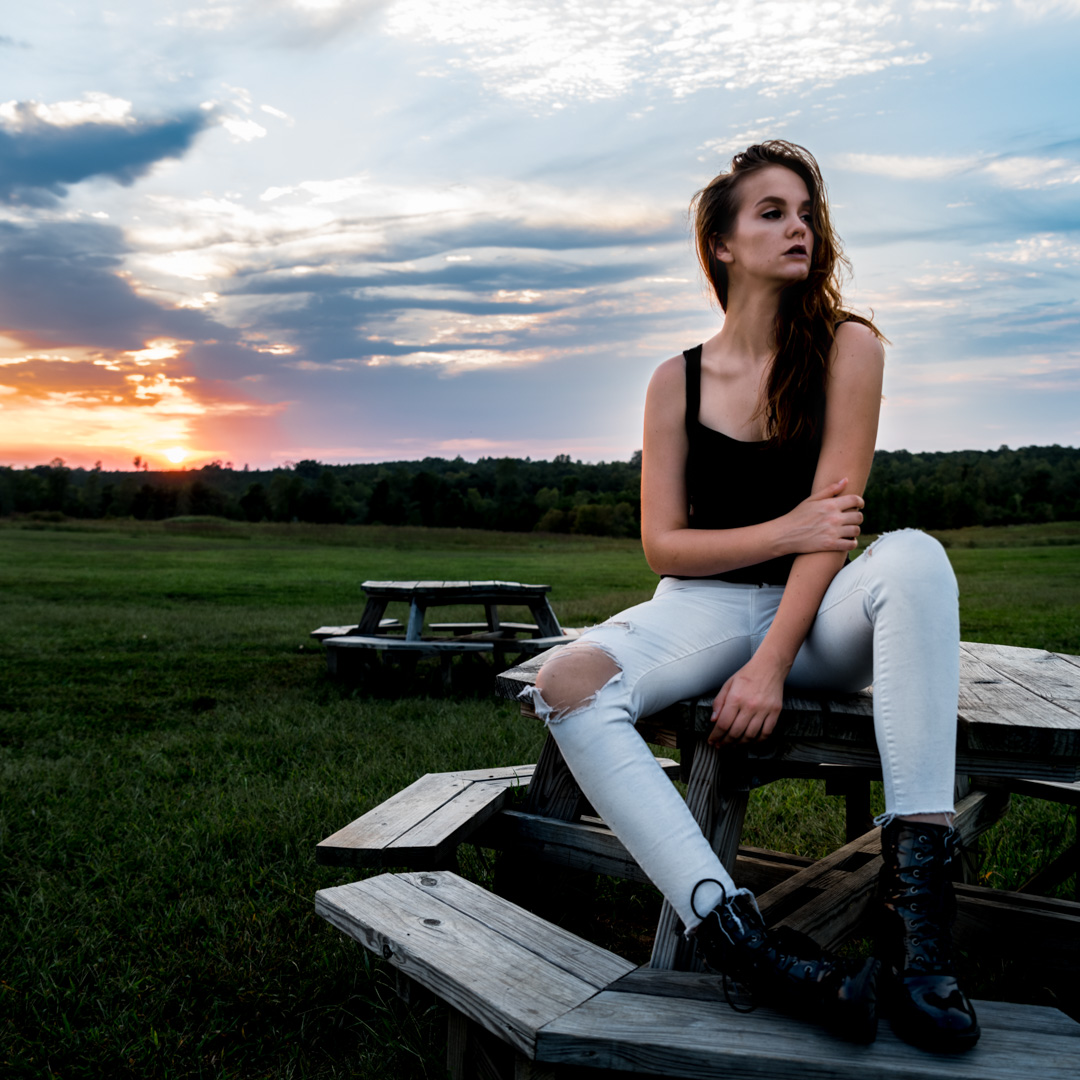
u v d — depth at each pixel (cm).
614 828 154
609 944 242
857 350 183
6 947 227
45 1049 183
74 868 284
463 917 173
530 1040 130
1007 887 256
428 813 220
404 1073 173
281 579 1780
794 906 198
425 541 4309
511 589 677
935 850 139
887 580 150
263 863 281
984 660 226
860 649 161
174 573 1922
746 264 191
